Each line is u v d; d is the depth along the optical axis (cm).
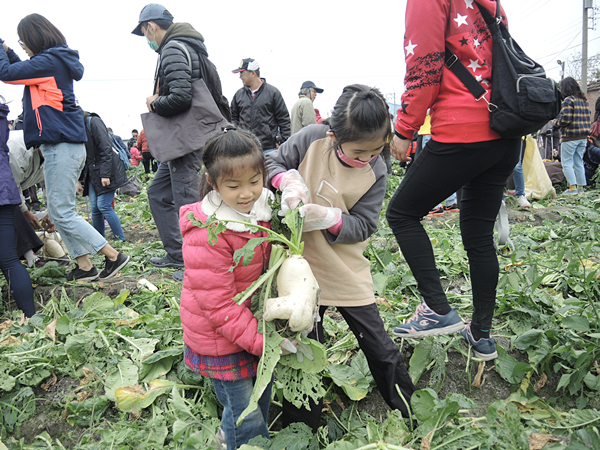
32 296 301
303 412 185
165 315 268
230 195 140
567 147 677
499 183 196
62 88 309
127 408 199
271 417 212
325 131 177
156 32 346
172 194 372
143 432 189
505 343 242
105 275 352
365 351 189
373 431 179
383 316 265
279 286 142
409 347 241
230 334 141
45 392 222
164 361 225
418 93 179
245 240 144
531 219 526
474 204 202
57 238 407
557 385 218
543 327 243
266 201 158
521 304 266
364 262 189
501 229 242
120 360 230
